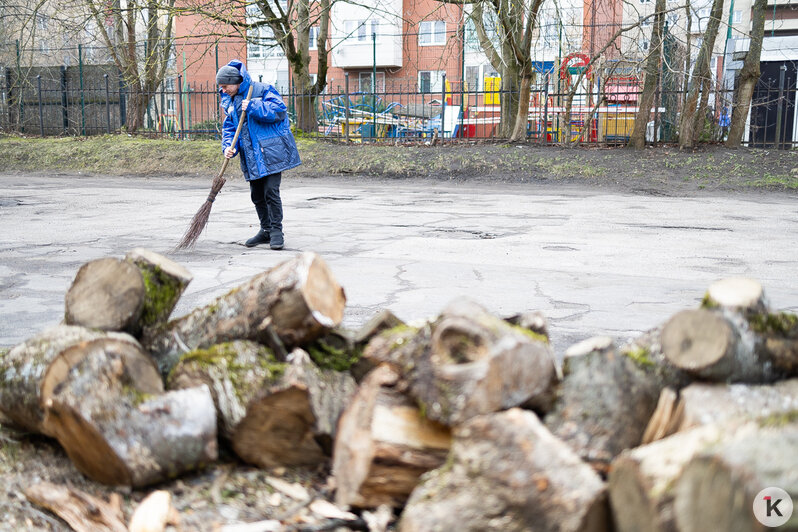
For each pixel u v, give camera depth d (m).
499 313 5.14
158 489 2.49
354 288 5.97
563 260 7.43
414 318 4.96
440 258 7.50
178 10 19.27
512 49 20.08
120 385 2.48
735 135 18.39
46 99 26.11
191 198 14.35
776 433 1.65
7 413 2.75
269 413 2.49
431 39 39.69
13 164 20.83
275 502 2.43
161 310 2.97
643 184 16.08
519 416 1.97
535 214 11.69
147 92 24.39
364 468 2.24
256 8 22.94
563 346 4.35
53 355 2.58
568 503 1.80
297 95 22.33
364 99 29.50
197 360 2.61
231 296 2.77
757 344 2.26
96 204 13.11
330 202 13.57
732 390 2.21
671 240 8.88
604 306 5.39
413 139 21.58
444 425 2.18
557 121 21.06
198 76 39.97
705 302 2.38
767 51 21.22
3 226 10.05
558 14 20.05
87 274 2.87
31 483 2.58
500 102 21.33
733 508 1.53
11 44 27.66
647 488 1.69
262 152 7.84
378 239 8.87
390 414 2.26
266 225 8.27
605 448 2.16
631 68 20.52
